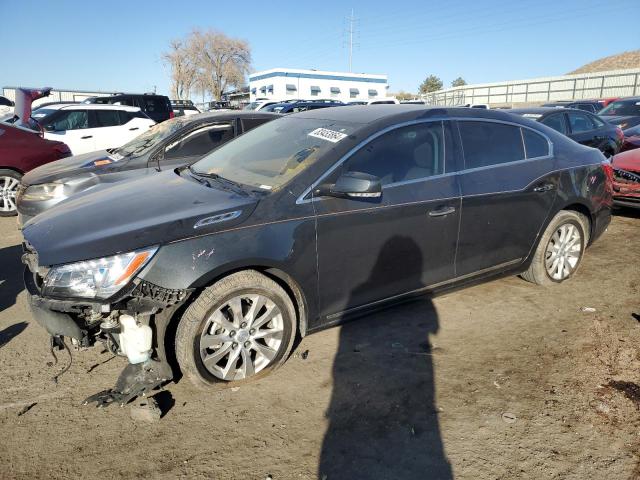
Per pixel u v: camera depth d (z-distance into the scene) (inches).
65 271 106.1
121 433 107.7
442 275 150.6
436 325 153.6
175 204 123.2
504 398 117.3
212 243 112.3
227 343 118.5
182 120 254.7
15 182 306.8
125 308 107.5
